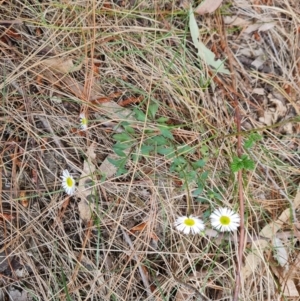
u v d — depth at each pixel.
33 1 0.42
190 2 0.45
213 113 0.43
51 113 0.41
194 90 0.43
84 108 0.41
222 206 0.41
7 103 0.40
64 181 0.39
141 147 0.40
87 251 0.40
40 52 0.42
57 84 0.41
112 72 0.43
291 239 0.42
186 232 0.39
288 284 0.42
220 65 0.43
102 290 0.39
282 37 0.46
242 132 0.41
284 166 0.44
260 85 0.45
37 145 0.40
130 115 0.42
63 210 0.40
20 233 0.39
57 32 0.42
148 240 0.40
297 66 0.46
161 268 0.40
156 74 0.43
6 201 0.39
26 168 0.40
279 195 0.43
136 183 0.41
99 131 0.42
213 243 0.41
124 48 0.43
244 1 0.46
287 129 0.45
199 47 0.43
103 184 0.40
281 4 0.47
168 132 0.41
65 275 0.39
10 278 0.38
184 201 0.41
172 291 0.40
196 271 0.41
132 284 0.40
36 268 0.39
